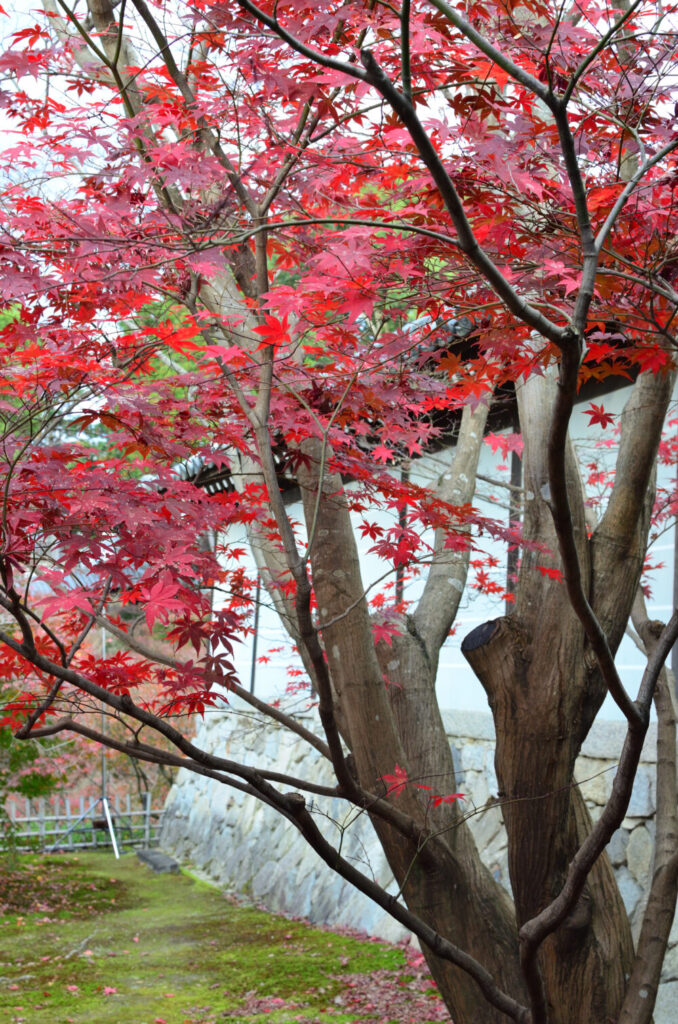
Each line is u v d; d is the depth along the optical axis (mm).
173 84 2646
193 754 2172
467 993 2900
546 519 3029
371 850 7145
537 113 2463
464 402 2988
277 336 2016
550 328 1501
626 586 2957
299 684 7312
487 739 6211
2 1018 5277
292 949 6641
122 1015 5324
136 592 2338
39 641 2664
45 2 3312
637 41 2172
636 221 2096
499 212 2012
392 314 2471
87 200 2527
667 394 2850
